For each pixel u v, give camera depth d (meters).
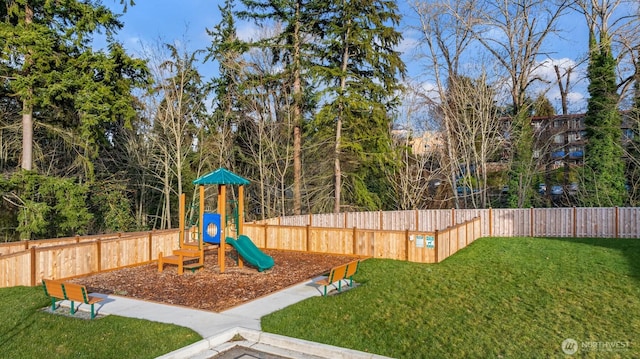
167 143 29.08
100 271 14.45
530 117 32.97
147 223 30.55
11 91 19.95
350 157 29.72
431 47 34.34
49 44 18.41
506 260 15.52
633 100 29.33
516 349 7.71
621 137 29.94
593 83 29.67
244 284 12.60
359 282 12.69
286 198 31.14
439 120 35.78
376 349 7.68
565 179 33.75
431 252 15.70
